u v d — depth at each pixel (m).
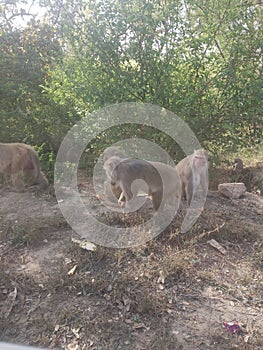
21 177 2.20
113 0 2.30
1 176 2.34
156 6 2.29
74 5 2.39
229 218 1.98
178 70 2.33
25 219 1.84
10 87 2.54
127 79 2.30
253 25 2.43
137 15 2.23
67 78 2.44
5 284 1.38
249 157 3.16
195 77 2.35
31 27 2.75
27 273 1.44
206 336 1.18
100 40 2.29
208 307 1.31
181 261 1.51
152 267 1.47
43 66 2.73
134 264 1.49
